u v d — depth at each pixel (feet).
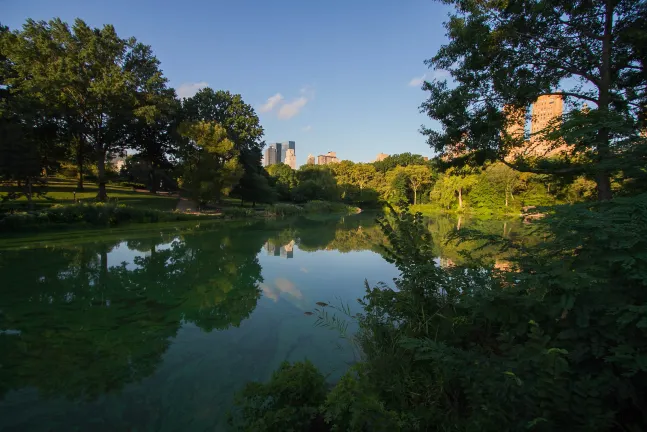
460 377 7.75
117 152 125.49
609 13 23.11
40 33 88.94
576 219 7.64
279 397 10.15
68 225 65.57
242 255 47.67
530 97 26.07
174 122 134.10
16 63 89.71
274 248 54.19
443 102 29.66
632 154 10.03
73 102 92.99
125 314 23.95
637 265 6.55
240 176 115.44
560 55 26.08
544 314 7.44
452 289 12.03
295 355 17.29
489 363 7.15
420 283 12.98
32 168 66.33
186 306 25.72
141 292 29.43
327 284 32.09
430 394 9.31
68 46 91.76
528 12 25.52
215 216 106.01
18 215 59.31
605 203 8.14
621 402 5.97
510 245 9.90
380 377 10.77
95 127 101.76
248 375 15.49
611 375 5.99
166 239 60.70
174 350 18.19
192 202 125.49
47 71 85.56
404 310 13.15
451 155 33.01
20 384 14.82
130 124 112.06
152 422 12.17
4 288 30.09
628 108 23.80
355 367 11.36
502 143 28.14
